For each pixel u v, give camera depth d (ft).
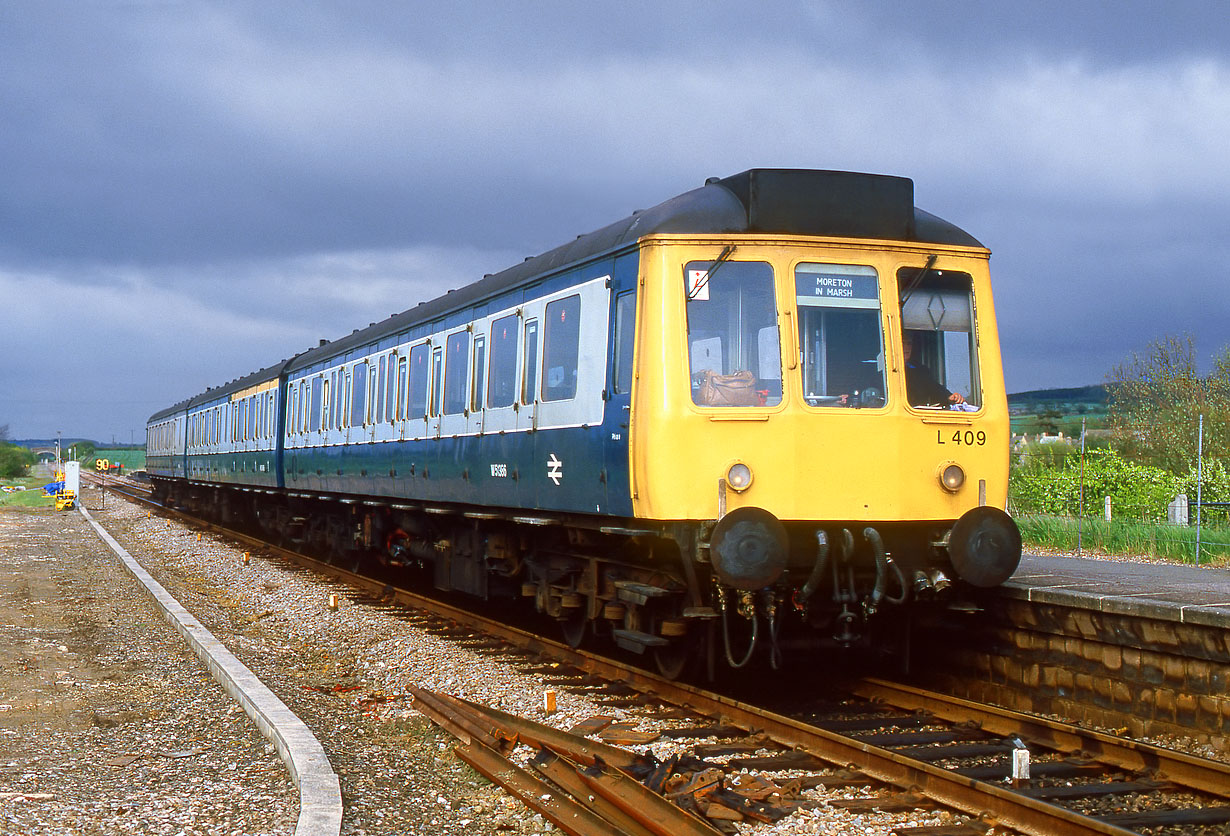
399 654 37.81
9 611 47.83
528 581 41.22
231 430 97.14
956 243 30.09
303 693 31.17
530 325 37.14
